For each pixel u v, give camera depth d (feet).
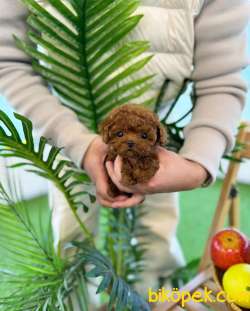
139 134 1.90
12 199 2.70
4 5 2.31
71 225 3.33
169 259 3.91
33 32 2.34
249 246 2.81
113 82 2.43
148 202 3.56
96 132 2.66
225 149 2.46
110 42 2.33
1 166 3.14
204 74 2.48
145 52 2.51
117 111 1.96
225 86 2.45
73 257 3.01
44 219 5.16
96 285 3.34
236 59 2.43
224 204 3.61
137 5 2.23
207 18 2.40
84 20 2.22
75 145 2.30
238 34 2.45
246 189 6.17
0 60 2.39
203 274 3.14
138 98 2.65
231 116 2.41
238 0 2.40
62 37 2.33
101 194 2.27
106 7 2.19
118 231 3.41
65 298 2.86
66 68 2.40
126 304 2.47
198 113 2.44
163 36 2.42
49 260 2.72
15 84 2.38
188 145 2.33
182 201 5.96
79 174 2.63
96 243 3.76
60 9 2.19
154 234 3.73
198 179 2.22
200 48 2.48
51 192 3.33
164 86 2.60
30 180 5.49
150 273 3.92
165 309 2.86
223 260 2.78
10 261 2.76
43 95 2.40
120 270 3.46
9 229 2.65
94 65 2.48
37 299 2.55
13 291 2.82
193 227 5.44
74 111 2.60
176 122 2.74
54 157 2.40
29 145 2.32
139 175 2.06
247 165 6.25
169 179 2.14
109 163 2.18
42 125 2.35
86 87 2.47
